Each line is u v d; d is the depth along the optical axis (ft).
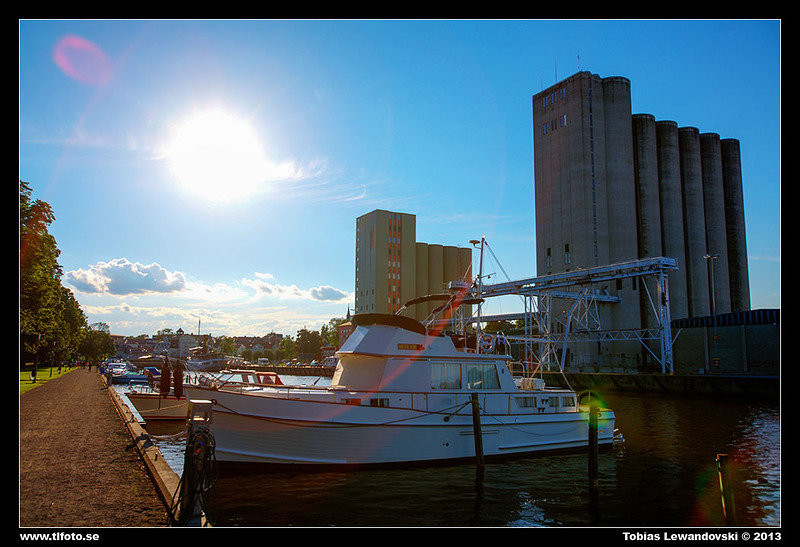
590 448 51.19
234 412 49.73
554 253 303.68
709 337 212.43
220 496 44.75
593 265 282.56
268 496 44.98
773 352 188.44
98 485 37.17
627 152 295.89
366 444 52.29
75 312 267.39
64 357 272.92
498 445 58.80
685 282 303.07
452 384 58.49
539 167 320.50
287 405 50.57
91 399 97.76
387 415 53.26
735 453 68.95
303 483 48.55
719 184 334.03
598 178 292.81
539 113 323.78
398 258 405.80
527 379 70.54
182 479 30.99
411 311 401.08
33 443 52.24
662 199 310.24
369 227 411.34
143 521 30.12
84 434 58.08
